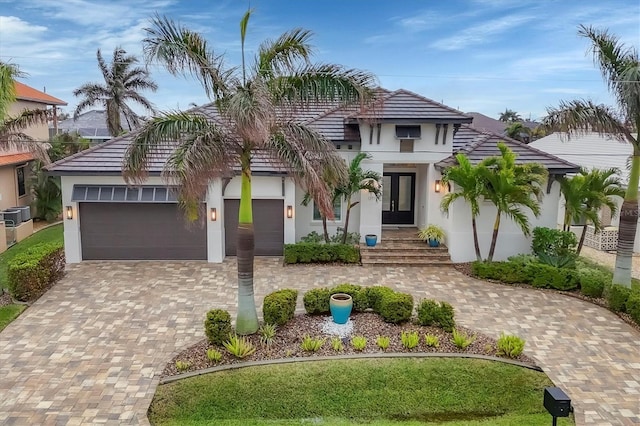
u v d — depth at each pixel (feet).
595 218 56.08
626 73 42.04
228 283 52.60
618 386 32.30
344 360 34.45
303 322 40.24
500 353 35.73
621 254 46.34
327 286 51.67
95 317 42.98
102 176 58.34
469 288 51.39
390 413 30.12
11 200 83.41
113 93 124.36
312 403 30.48
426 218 66.03
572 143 99.76
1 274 54.54
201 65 33.65
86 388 31.58
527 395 31.60
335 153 36.86
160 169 57.88
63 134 102.06
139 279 53.72
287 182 60.80
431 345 36.40
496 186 51.90
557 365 34.91
